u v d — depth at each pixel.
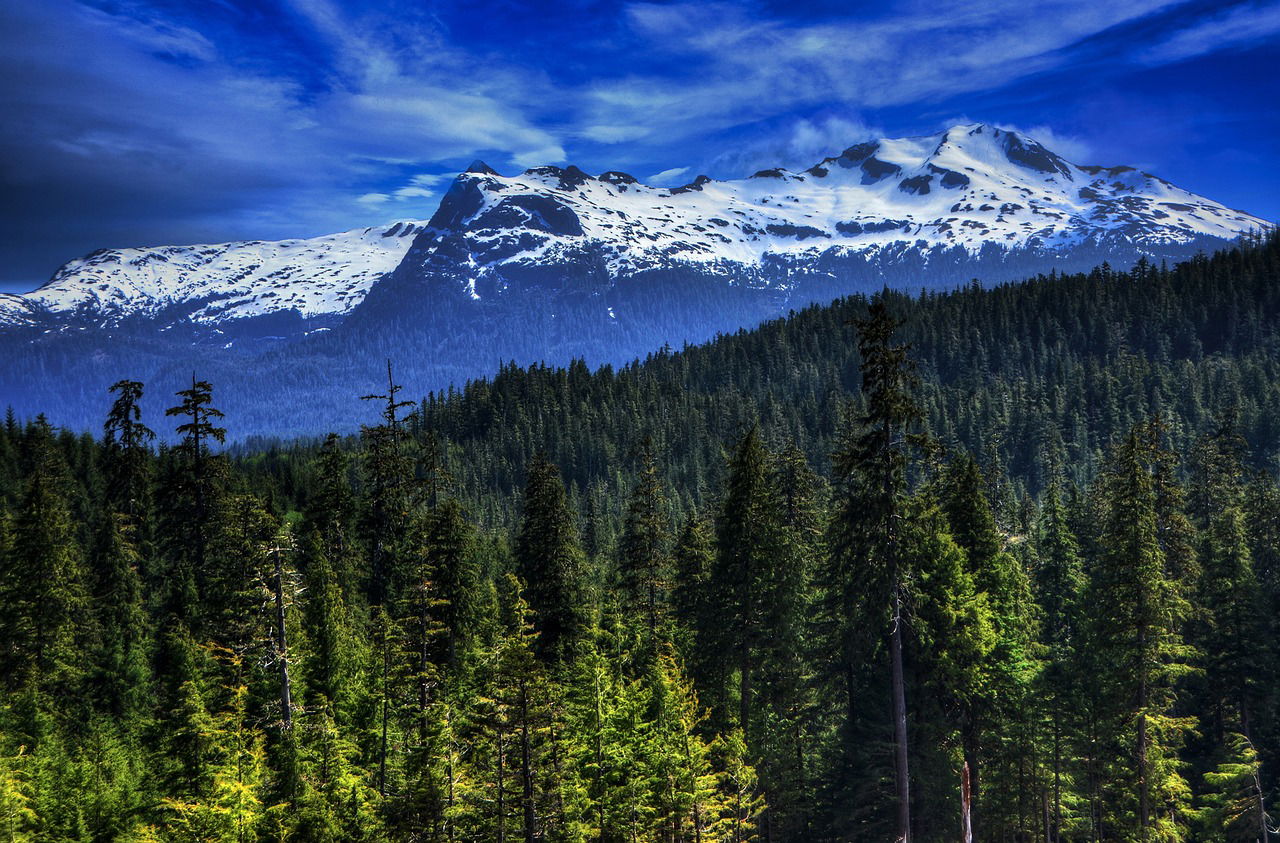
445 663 39.91
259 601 31.81
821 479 43.25
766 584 34.25
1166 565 42.38
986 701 31.50
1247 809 33.94
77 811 30.48
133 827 30.08
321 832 24.59
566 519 43.59
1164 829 31.09
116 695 44.78
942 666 29.91
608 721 29.61
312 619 38.84
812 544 41.00
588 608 43.47
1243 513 50.72
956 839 30.39
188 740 30.19
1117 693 31.47
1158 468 44.88
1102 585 31.69
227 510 40.34
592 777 28.42
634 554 41.97
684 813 26.36
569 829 24.41
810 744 36.66
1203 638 43.38
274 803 25.52
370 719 35.47
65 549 44.03
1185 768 42.19
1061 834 36.00
